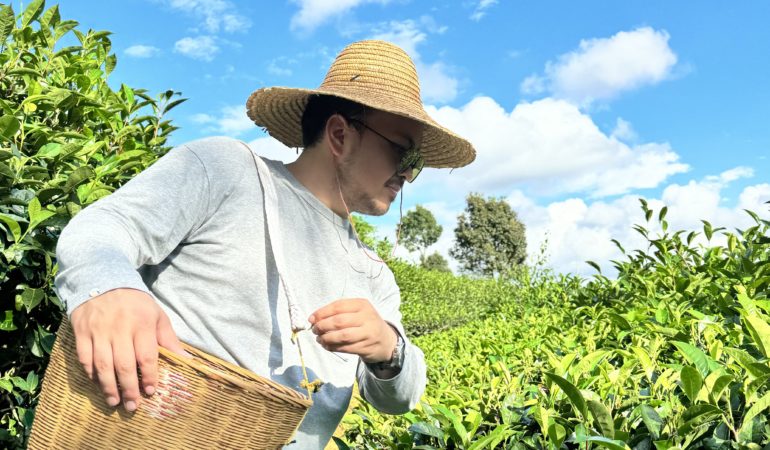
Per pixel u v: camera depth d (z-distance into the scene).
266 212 1.57
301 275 1.63
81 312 1.13
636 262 4.08
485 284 15.06
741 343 2.00
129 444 1.17
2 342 2.44
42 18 3.02
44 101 2.73
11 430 2.52
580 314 3.94
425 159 2.32
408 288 12.73
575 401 1.52
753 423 1.38
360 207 1.79
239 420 1.21
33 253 2.36
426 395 2.46
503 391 2.14
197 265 1.54
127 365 1.10
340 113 1.73
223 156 1.57
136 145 2.95
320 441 1.68
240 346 1.52
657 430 1.47
